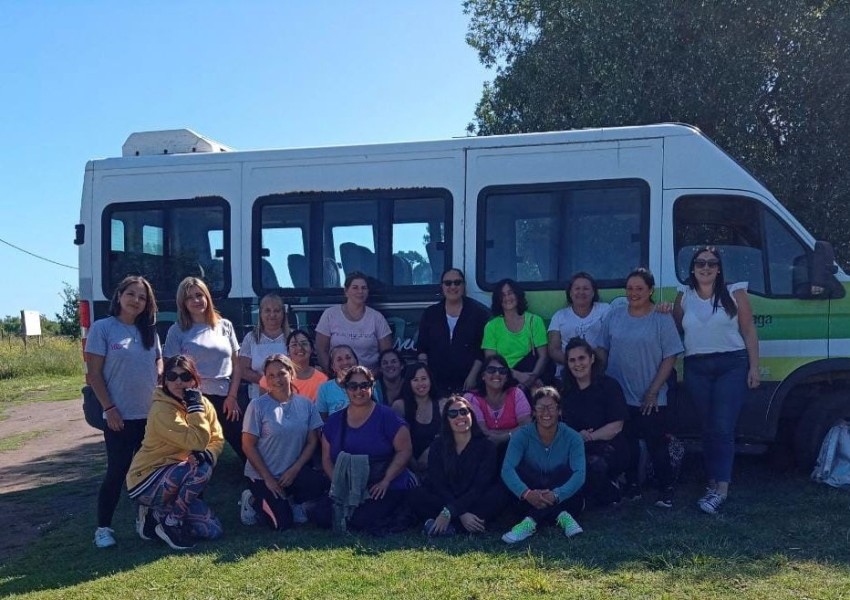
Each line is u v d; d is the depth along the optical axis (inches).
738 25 462.0
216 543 225.0
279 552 211.8
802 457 275.1
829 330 267.0
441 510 226.1
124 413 230.5
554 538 215.2
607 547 205.3
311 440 247.8
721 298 240.1
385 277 291.1
